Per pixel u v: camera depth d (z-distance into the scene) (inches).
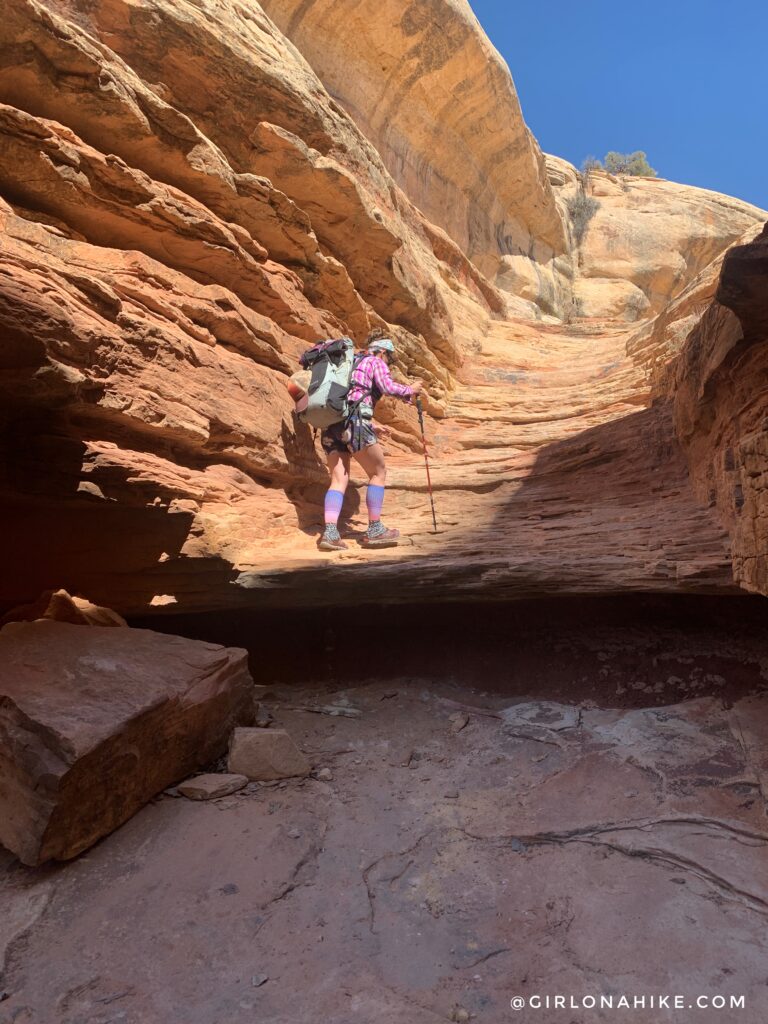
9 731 113.5
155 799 128.6
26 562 185.0
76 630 151.7
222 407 189.8
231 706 151.1
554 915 94.3
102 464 157.9
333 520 203.6
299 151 234.2
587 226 873.5
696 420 177.2
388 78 507.2
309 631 220.5
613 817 116.9
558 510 211.3
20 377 129.3
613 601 202.1
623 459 222.1
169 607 195.6
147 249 192.4
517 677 187.9
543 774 136.1
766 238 115.8
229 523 187.0
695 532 165.9
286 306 228.7
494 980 82.7
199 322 196.4
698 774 127.5
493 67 540.7
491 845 113.1
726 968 82.3
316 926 93.6
